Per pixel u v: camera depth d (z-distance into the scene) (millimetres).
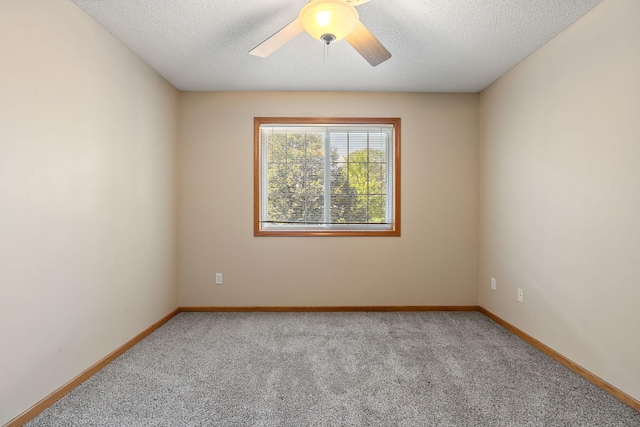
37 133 1720
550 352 2375
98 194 2199
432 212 3479
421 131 3482
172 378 2061
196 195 3467
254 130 3475
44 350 1761
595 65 2006
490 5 1993
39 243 1732
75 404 1778
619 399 1822
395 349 2500
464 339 2699
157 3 1988
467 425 1603
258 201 3482
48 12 1784
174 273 3357
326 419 1646
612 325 1893
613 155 1885
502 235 3043
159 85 3039
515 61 2756
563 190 2279
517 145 2812
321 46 2521
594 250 2014
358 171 3541
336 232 3477
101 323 2227
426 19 2145
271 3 1996
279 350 2484
